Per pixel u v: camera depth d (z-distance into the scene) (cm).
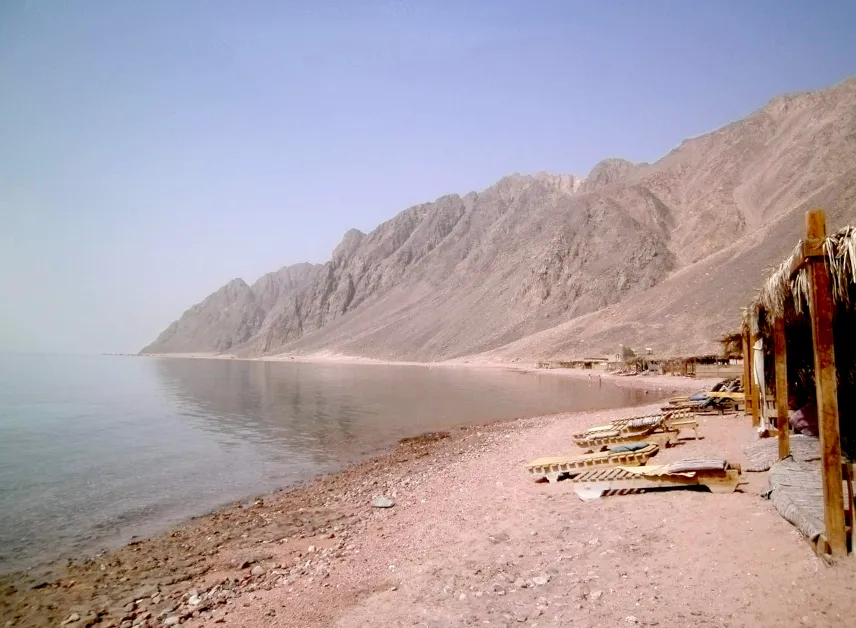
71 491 1545
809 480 766
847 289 612
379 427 2720
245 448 2194
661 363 5191
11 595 857
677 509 801
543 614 541
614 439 1417
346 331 18762
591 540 728
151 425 2983
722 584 536
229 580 852
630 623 493
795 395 1368
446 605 596
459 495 1196
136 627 715
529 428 2308
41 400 4675
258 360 18988
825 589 487
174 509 1359
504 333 10975
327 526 1120
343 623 607
